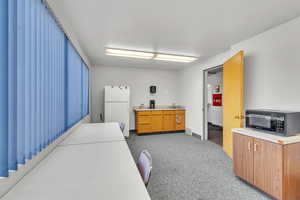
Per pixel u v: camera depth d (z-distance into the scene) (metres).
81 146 1.63
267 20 2.02
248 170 1.91
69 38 2.09
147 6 1.72
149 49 3.20
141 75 5.23
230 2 1.64
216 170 2.39
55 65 1.58
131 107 5.12
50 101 1.44
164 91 5.50
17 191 0.83
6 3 0.81
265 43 2.34
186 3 1.67
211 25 2.17
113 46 3.01
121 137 2.02
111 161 1.23
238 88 2.55
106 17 1.96
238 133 2.07
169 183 2.03
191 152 3.20
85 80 3.56
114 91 4.40
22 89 0.97
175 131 5.11
